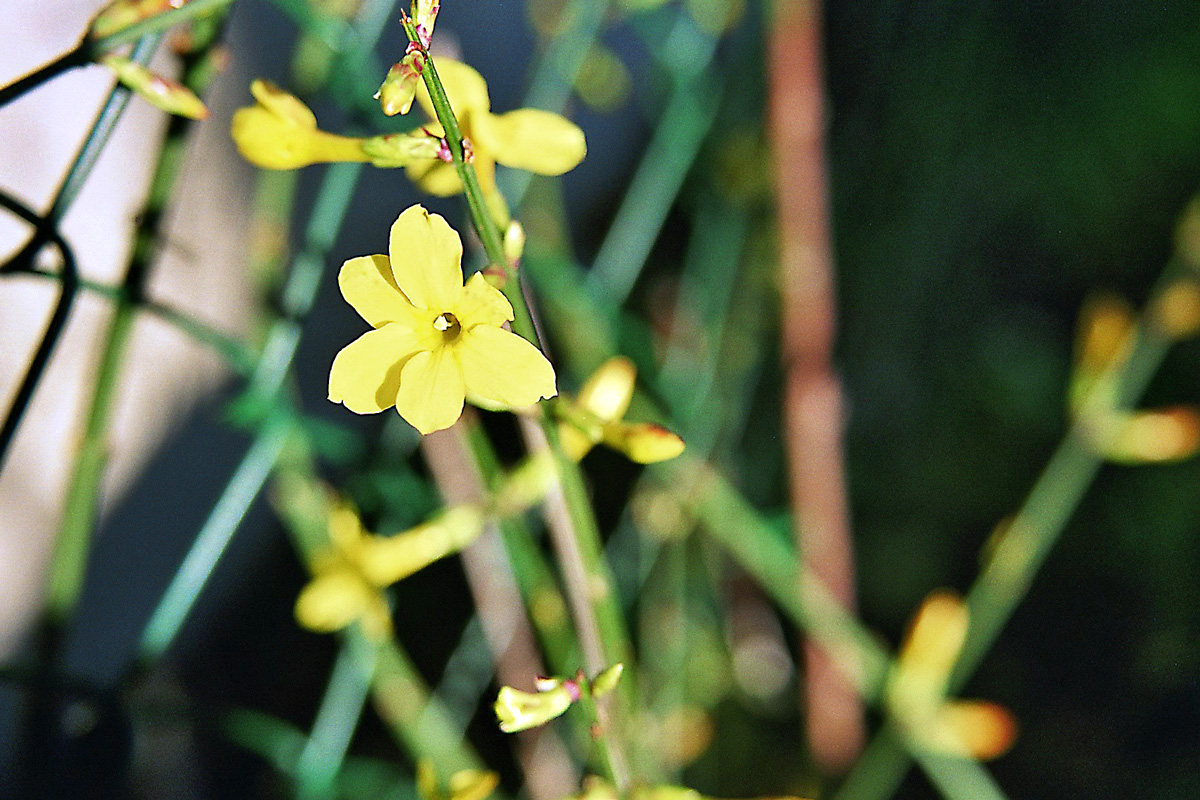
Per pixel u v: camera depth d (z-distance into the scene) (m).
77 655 0.53
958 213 0.80
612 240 0.59
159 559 0.59
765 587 0.64
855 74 0.80
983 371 0.79
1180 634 0.68
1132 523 0.72
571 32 0.53
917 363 0.79
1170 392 0.73
